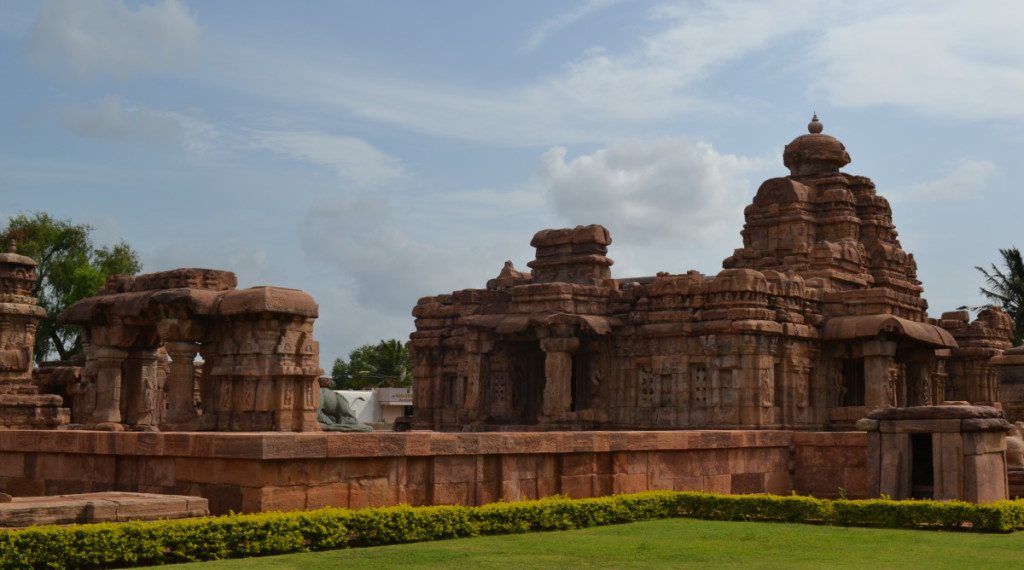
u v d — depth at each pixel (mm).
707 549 16656
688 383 37844
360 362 98375
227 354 28781
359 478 19141
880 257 43625
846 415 38156
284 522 15828
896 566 14961
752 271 37125
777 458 28969
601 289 40469
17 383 34719
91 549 13828
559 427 38188
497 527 18672
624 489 24219
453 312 45875
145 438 19406
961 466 21781
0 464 21953
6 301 35250
